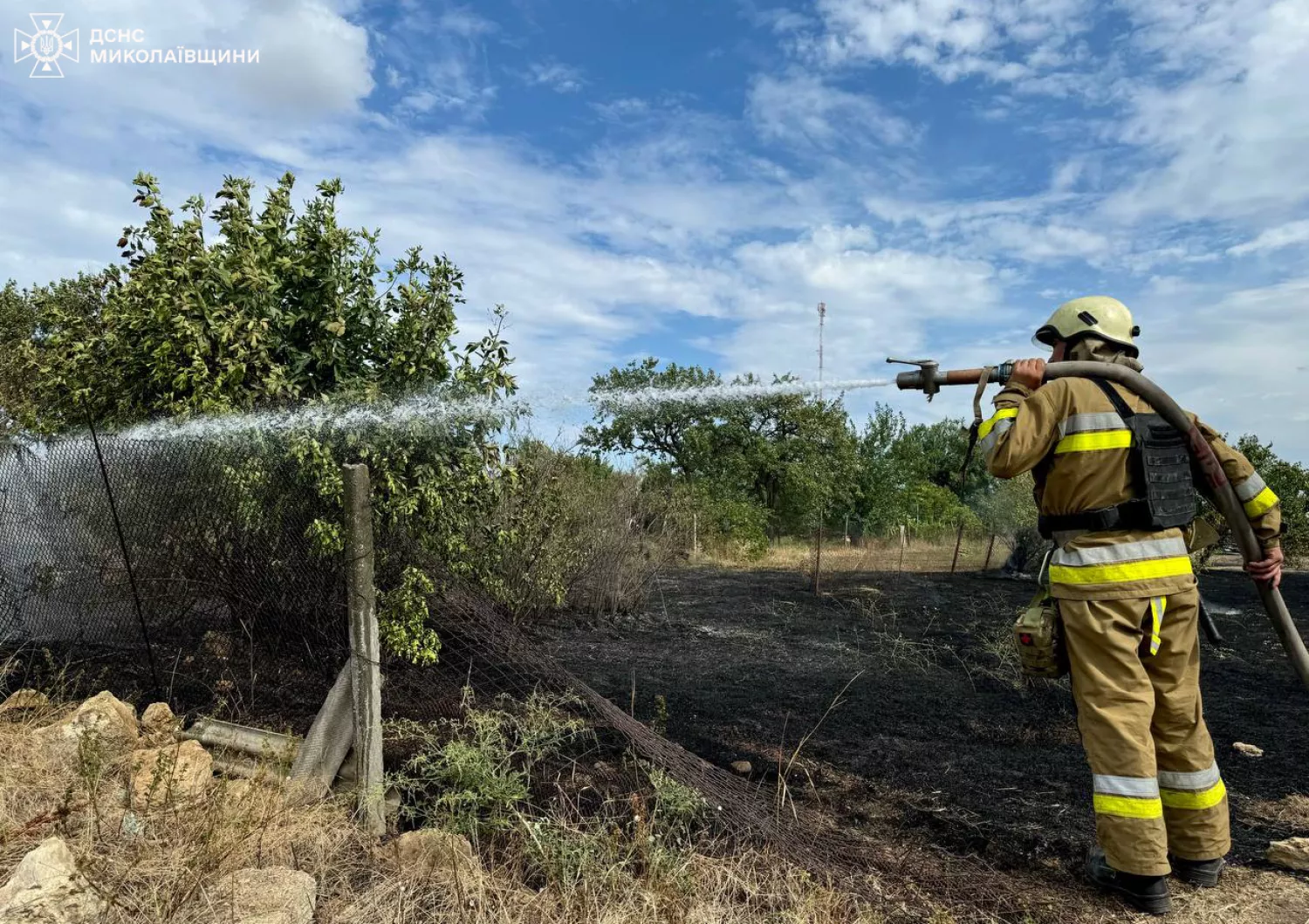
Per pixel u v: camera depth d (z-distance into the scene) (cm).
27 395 479
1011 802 363
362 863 272
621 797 331
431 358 377
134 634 413
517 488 451
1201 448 296
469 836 293
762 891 265
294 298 389
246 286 360
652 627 784
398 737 374
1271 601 311
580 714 434
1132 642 279
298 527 367
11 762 317
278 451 358
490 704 396
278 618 386
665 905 247
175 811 276
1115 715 276
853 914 258
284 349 374
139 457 383
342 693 311
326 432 358
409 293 375
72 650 429
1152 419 291
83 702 383
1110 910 271
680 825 306
